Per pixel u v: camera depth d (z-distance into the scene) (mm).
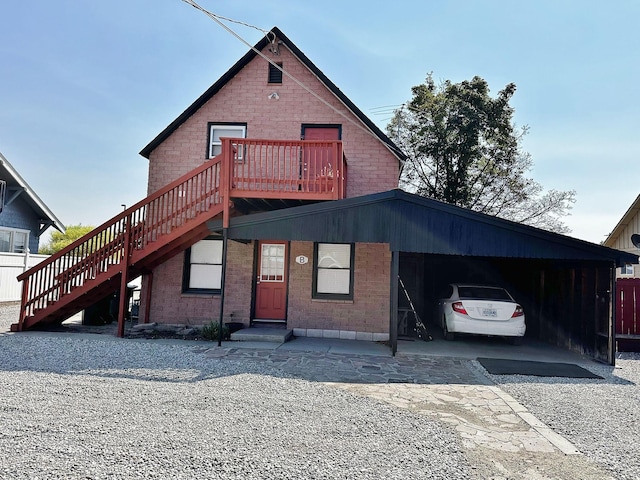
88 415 4277
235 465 3305
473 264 12938
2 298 15539
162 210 9453
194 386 5523
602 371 7402
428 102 21953
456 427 4469
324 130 11234
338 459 3510
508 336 9578
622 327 9961
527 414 4949
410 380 6457
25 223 18219
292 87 11336
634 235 14781
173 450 3518
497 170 23094
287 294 10805
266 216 8648
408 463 3506
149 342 8742
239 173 10977
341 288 10719
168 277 10977
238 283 10883
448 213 8398
